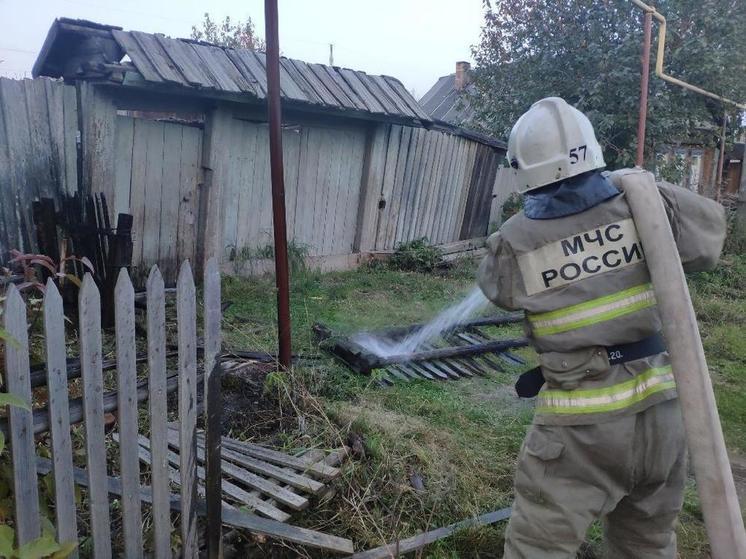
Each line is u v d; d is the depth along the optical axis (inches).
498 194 464.4
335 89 300.8
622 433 68.8
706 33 357.1
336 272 327.0
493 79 455.2
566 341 70.7
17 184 213.2
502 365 205.2
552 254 71.9
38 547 63.1
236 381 148.3
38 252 207.9
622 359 70.6
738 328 262.8
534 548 72.9
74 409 69.7
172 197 259.6
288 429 130.1
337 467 116.5
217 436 83.7
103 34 235.5
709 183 467.2
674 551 80.8
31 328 87.7
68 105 222.8
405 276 333.4
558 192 72.7
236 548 98.1
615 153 381.1
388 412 149.3
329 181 325.1
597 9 370.9
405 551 99.3
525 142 75.4
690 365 66.4
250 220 290.5
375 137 335.0
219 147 265.6
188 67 241.8
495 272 76.1
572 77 388.5
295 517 104.5
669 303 67.6
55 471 67.2
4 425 64.9
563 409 71.3
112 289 187.0
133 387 73.7
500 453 135.2
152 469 77.7
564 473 71.7
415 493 113.3
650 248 69.0
